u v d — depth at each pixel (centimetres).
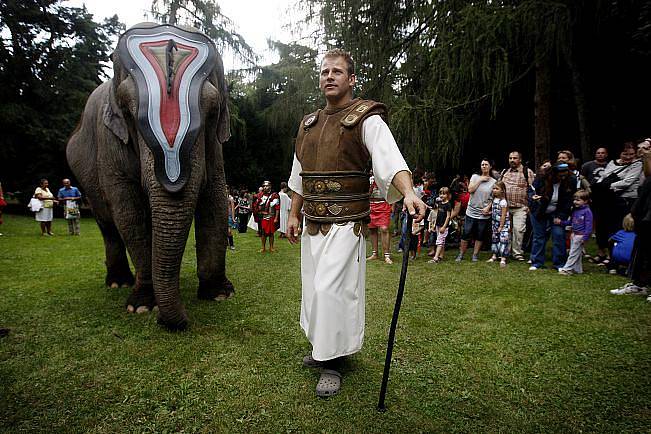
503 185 710
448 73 998
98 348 336
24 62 2195
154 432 229
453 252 861
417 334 367
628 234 600
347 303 269
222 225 460
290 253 852
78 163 491
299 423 234
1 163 2167
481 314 422
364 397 261
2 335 363
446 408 250
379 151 256
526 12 895
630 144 676
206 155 420
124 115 375
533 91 1288
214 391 269
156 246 346
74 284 556
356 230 271
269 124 2547
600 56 1141
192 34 396
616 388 273
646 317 409
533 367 303
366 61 1248
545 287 532
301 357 320
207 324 390
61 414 244
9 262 731
